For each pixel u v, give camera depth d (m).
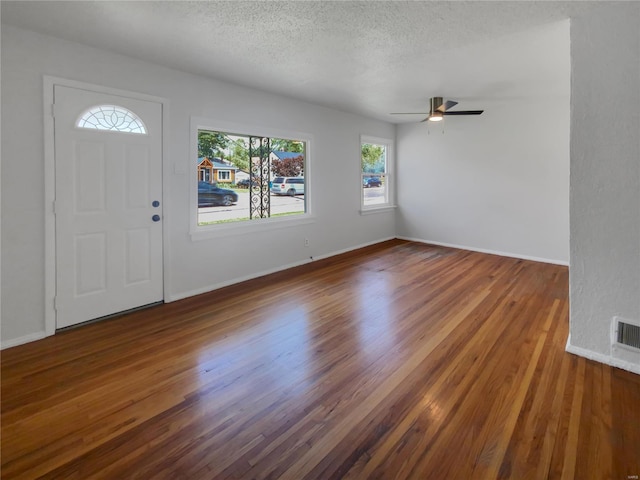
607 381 1.99
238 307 3.24
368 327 2.78
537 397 1.85
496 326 2.77
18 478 1.36
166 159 3.29
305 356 2.32
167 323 2.88
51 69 2.56
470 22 2.35
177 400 1.86
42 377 2.08
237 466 1.42
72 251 2.76
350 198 5.74
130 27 2.42
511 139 5.25
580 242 2.24
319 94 4.31
